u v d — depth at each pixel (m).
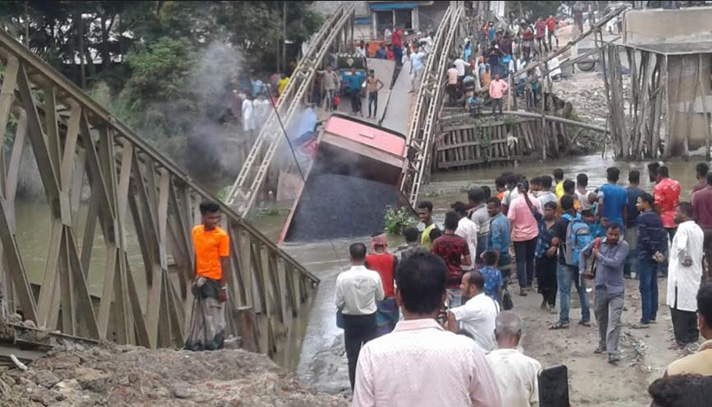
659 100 28.45
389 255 10.38
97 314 9.88
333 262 18.33
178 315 10.55
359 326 9.77
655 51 27.84
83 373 6.84
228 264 11.62
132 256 18.06
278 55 34.06
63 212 8.23
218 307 9.88
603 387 9.70
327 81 31.78
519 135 33.75
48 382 6.57
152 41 32.25
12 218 7.57
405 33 47.50
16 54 7.79
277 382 7.49
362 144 21.83
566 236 11.91
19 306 7.98
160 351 8.20
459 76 34.72
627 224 14.09
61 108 9.17
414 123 27.95
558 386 4.47
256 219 24.44
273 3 34.94
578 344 11.25
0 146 7.44
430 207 12.26
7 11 29.25
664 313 12.42
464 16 40.94
